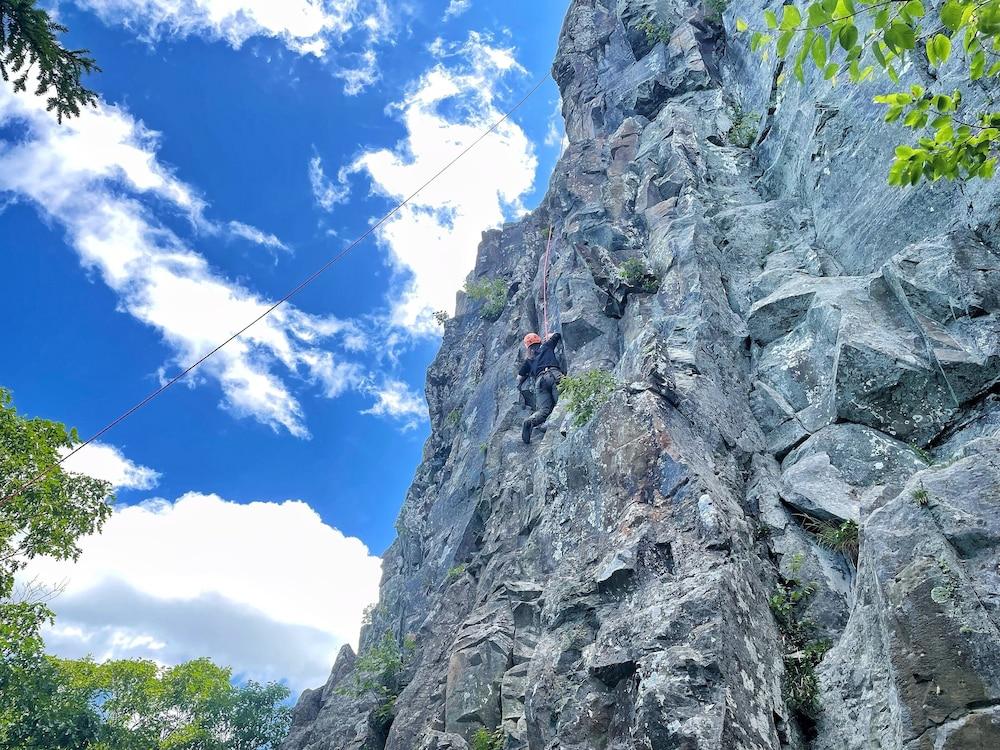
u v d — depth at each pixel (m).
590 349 16.17
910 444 9.29
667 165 18.05
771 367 11.88
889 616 6.33
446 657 15.34
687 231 15.09
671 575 8.81
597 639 8.77
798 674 7.86
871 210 12.23
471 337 27.44
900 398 9.56
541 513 14.20
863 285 11.20
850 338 10.12
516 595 12.97
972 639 5.83
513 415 18.98
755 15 19.28
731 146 17.94
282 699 29.95
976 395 8.88
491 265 30.31
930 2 11.80
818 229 13.55
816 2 5.56
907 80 11.91
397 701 15.98
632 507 9.95
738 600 8.17
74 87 10.65
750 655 7.77
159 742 27.19
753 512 10.02
